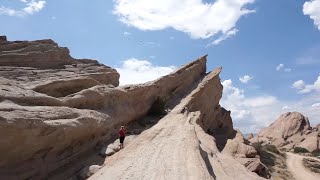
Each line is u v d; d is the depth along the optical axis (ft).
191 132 96.07
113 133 103.04
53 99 79.92
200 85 198.70
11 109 60.34
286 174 193.57
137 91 134.72
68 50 127.44
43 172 64.69
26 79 93.97
